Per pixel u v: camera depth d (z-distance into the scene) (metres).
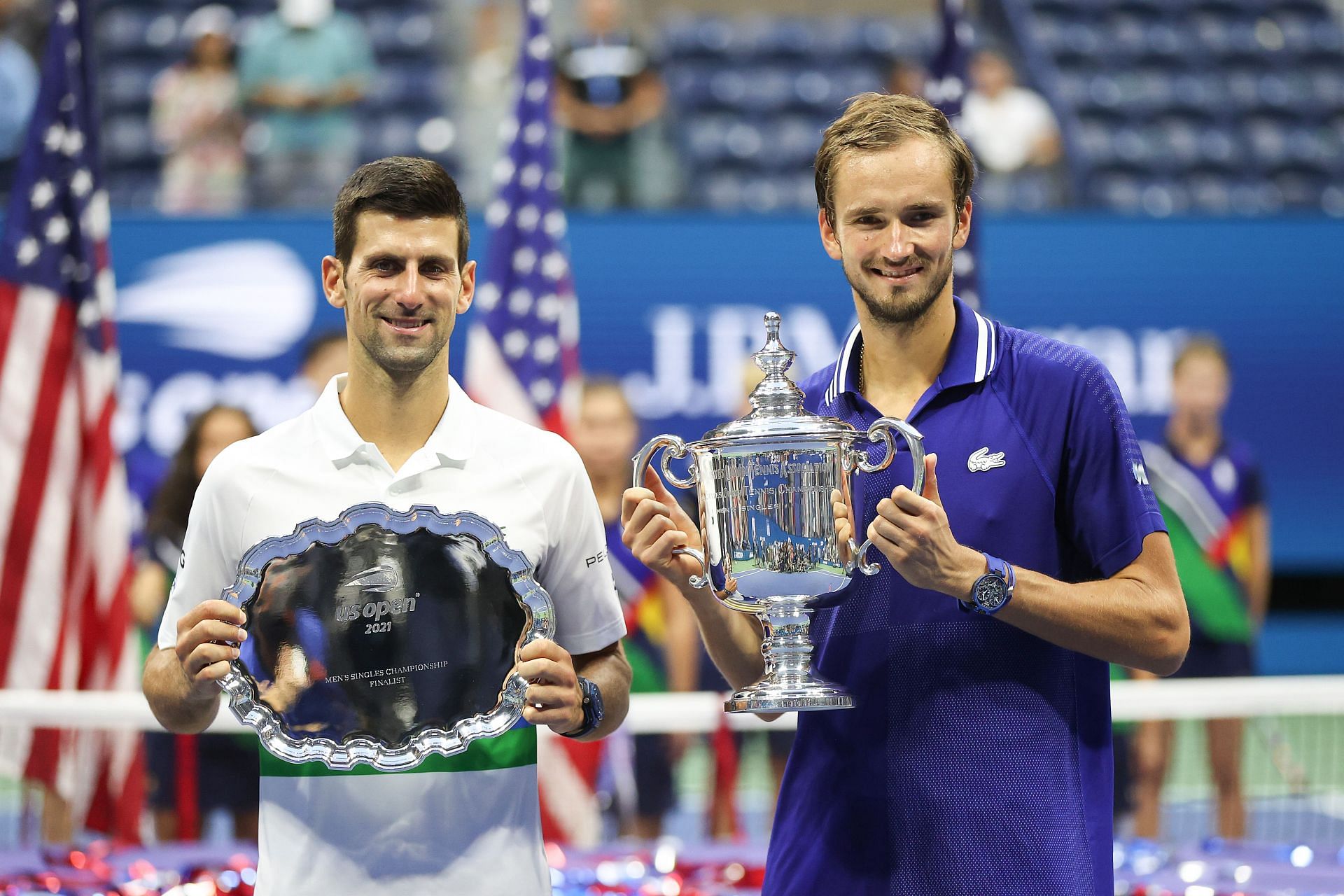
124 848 5.35
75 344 6.64
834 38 17.16
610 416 7.86
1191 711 5.93
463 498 3.43
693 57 16.73
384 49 15.99
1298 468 11.81
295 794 3.29
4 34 13.77
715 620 3.65
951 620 3.39
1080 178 14.62
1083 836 3.33
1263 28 17.44
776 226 11.47
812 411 3.71
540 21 7.72
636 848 5.39
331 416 3.45
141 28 15.72
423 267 3.30
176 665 3.40
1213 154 16.03
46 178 6.64
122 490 6.66
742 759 7.54
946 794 3.35
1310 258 11.84
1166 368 11.73
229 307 10.88
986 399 3.47
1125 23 17.28
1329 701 5.95
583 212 11.36
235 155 13.77
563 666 3.23
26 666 6.41
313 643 3.32
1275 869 4.71
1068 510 3.44
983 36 15.95
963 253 6.50
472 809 3.29
